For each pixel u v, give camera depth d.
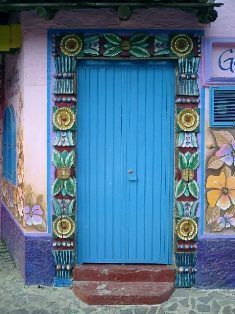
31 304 5.11
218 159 5.48
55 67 5.41
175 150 5.54
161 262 5.67
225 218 5.52
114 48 5.39
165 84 5.56
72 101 5.42
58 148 5.46
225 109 5.45
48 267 5.55
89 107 5.58
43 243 5.54
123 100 5.59
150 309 5.06
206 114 5.46
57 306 5.09
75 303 5.17
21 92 5.60
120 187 5.64
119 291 5.25
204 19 5.10
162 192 5.64
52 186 5.49
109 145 5.61
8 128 6.65
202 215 5.51
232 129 5.48
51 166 5.49
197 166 5.47
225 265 5.53
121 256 5.68
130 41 5.40
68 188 5.48
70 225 5.51
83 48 5.39
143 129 5.61
